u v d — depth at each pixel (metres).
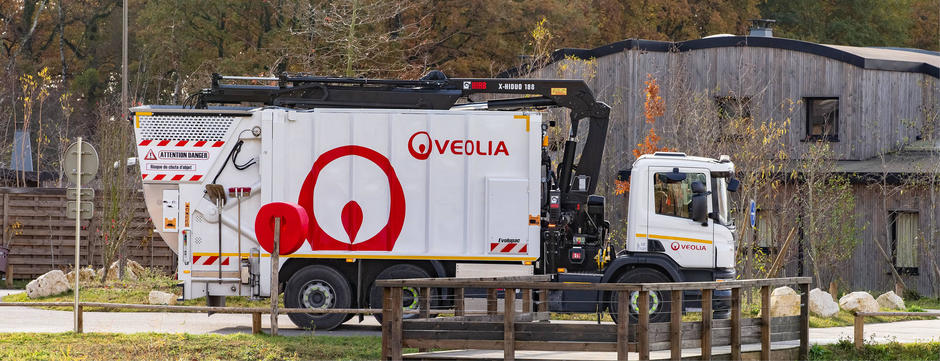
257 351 30.11
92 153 34.75
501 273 36.81
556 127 62.34
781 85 68.12
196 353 29.73
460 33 107.19
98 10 137.50
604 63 69.00
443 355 28.34
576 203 38.59
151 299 43.41
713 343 28.80
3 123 98.75
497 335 27.23
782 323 31.62
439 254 36.88
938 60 74.88
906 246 64.06
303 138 36.91
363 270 37.25
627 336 26.28
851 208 62.84
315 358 29.83
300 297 36.91
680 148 64.75
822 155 62.47
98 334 32.81
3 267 60.38
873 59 66.88
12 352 28.80
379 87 38.47
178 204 37.03
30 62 132.00
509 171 36.94
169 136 37.12
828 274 64.12
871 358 33.31
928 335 37.97
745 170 58.97
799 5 130.75
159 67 117.88
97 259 62.16
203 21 116.62
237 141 37.06
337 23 86.69
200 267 37.06
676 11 117.94
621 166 67.81
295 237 32.78
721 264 37.34
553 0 103.12
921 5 139.50
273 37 108.31
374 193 36.91
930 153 64.50
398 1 97.00
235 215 37.06
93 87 127.19
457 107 38.81
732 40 68.00
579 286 26.47
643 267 37.66
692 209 37.12
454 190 36.91
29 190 62.41
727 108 68.19
